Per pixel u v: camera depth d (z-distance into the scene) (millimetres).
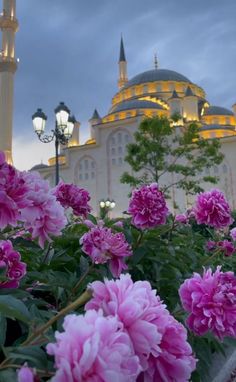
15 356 1015
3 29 36750
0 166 1475
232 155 47656
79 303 1083
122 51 76438
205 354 2381
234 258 4605
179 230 4094
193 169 26672
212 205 2979
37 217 1601
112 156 52781
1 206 1451
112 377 789
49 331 1274
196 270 3168
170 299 2658
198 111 58125
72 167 54812
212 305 1527
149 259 2859
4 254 1788
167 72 64938
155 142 25344
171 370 1024
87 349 796
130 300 1006
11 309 1131
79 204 3123
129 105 56531
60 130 14977
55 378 785
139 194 2730
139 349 975
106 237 2086
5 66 35906
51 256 2543
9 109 35562
